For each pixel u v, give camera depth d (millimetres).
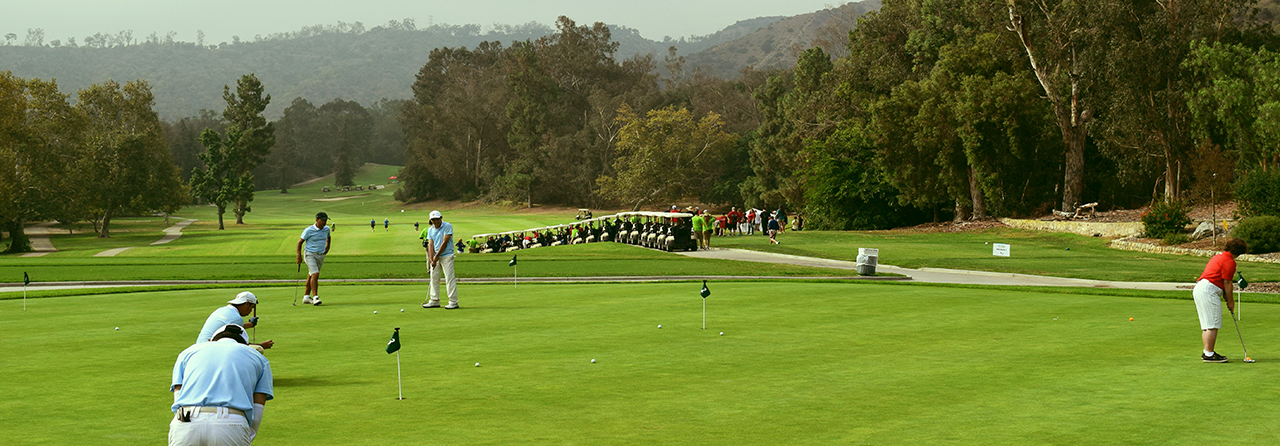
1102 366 10008
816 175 63375
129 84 90062
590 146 134250
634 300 17734
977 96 52281
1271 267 30344
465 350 11227
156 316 15242
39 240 78438
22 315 15414
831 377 9430
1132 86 46000
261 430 7074
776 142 93688
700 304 16844
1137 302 17031
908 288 20547
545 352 11086
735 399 8336
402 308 16312
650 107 140500
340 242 56344
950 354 10914
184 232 85438
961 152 55906
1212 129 46531
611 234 46688
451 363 10273
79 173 75062
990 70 55781
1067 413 7664
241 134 102438
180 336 12664
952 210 60906
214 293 20188
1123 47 45219
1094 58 47531
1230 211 42375
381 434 6953
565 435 6961
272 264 33906
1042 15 52812
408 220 108375
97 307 16844
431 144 160750
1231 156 44188
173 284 25125
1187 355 10734
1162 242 38625
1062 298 17891
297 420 7418
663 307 16328
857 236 50969
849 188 61656
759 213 56844
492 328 13383
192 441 4898
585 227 47062
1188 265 31547
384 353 10977
